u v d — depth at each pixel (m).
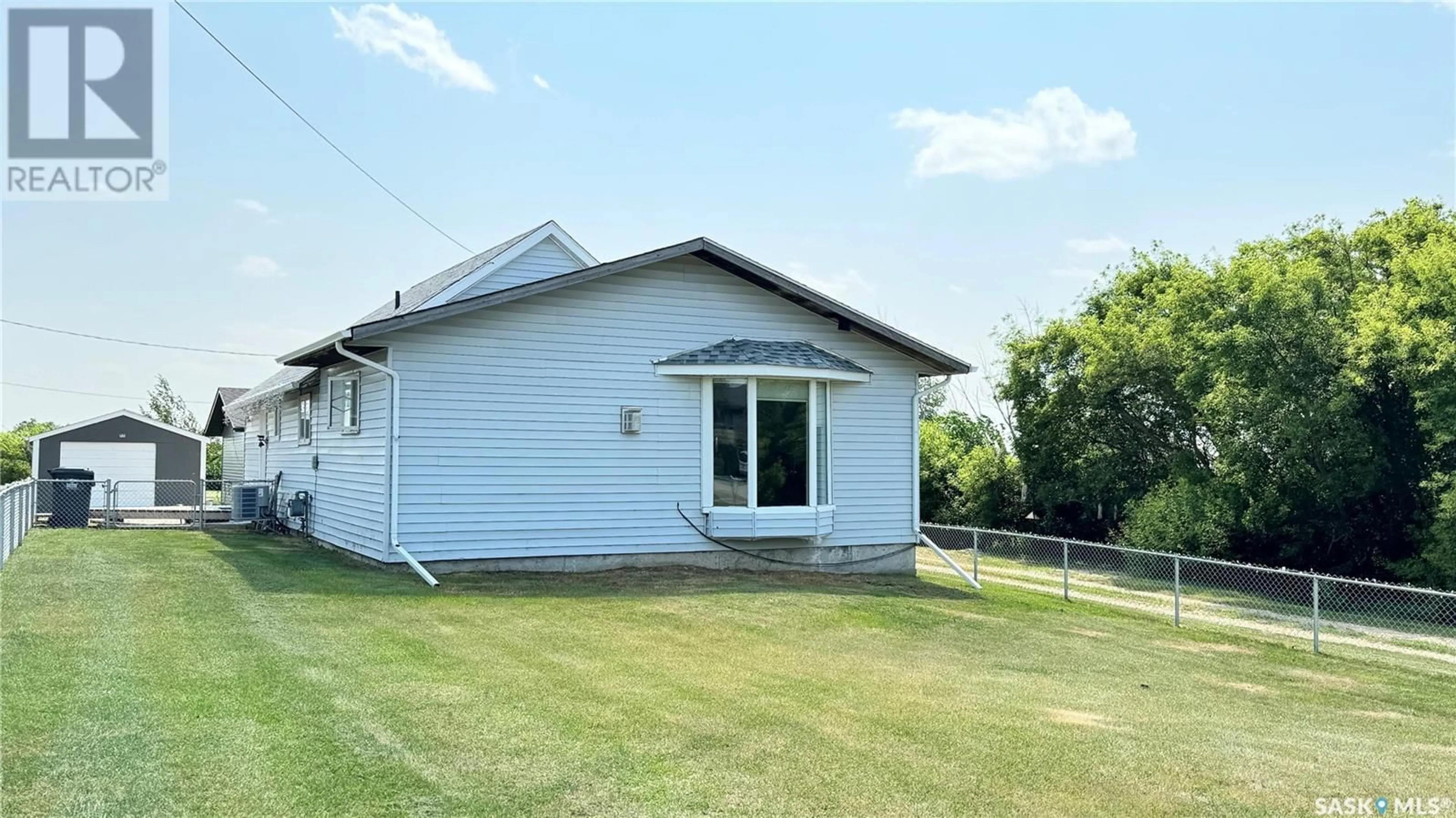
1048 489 27.52
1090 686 8.01
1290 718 7.41
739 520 13.51
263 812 4.15
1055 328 27.61
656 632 8.99
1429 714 8.03
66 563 11.32
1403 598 18.27
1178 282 25.88
